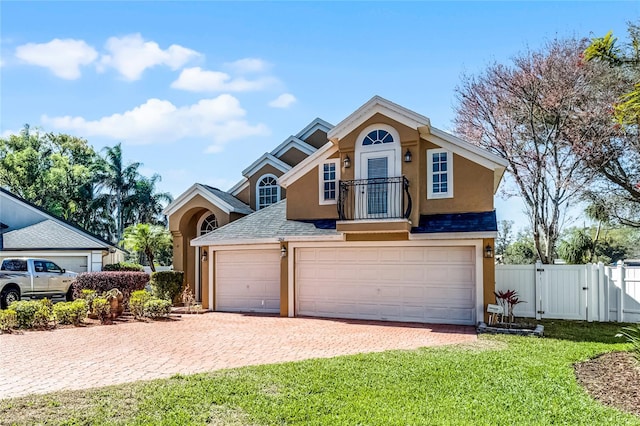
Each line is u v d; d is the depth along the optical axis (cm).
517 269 1561
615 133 2052
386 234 1451
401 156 1456
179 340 1102
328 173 1647
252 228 1708
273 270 1691
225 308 1747
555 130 2291
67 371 802
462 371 781
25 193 4484
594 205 2330
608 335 1160
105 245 2389
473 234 1305
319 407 604
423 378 739
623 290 1431
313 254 1570
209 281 1767
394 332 1222
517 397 645
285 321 1434
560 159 2280
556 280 1517
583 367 820
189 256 2164
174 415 574
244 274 1733
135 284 1797
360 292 1500
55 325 1315
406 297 1441
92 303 1445
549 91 2203
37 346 1026
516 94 2302
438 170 1466
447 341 1088
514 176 2378
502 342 1058
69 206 4556
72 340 1098
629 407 608
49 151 4862
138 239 2531
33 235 2339
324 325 1347
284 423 553
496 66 2409
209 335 1173
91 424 546
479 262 1339
